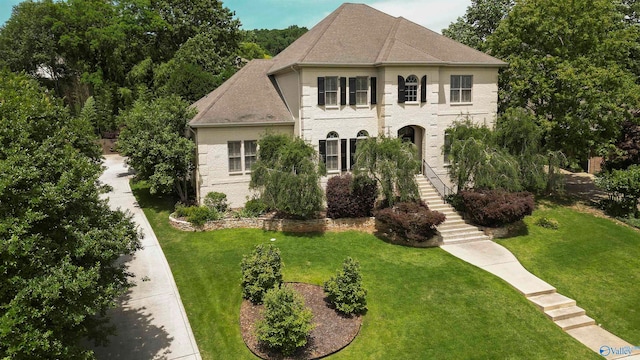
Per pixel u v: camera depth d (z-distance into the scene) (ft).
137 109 86.94
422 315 50.47
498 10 124.67
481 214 72.38
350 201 72.49
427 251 67.05
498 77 97.25
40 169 32.63
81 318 30.19
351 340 45.68
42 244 30.50
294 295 44.73
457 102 88.74
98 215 36.83
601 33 91.86
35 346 27.30
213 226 72.64
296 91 81.20
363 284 56.29
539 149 80.18
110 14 169.78
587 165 123.44
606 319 53.78
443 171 88.79
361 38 86.58
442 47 89.51
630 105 85.25
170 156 76.54
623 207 83.56
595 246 70.95
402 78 81.10
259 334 43.29
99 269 34.55
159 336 45.75
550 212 85.51
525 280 59.31
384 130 81.51
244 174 81.56
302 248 65.87
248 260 52.80
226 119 78.69
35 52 168.04
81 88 167.73
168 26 162.09
